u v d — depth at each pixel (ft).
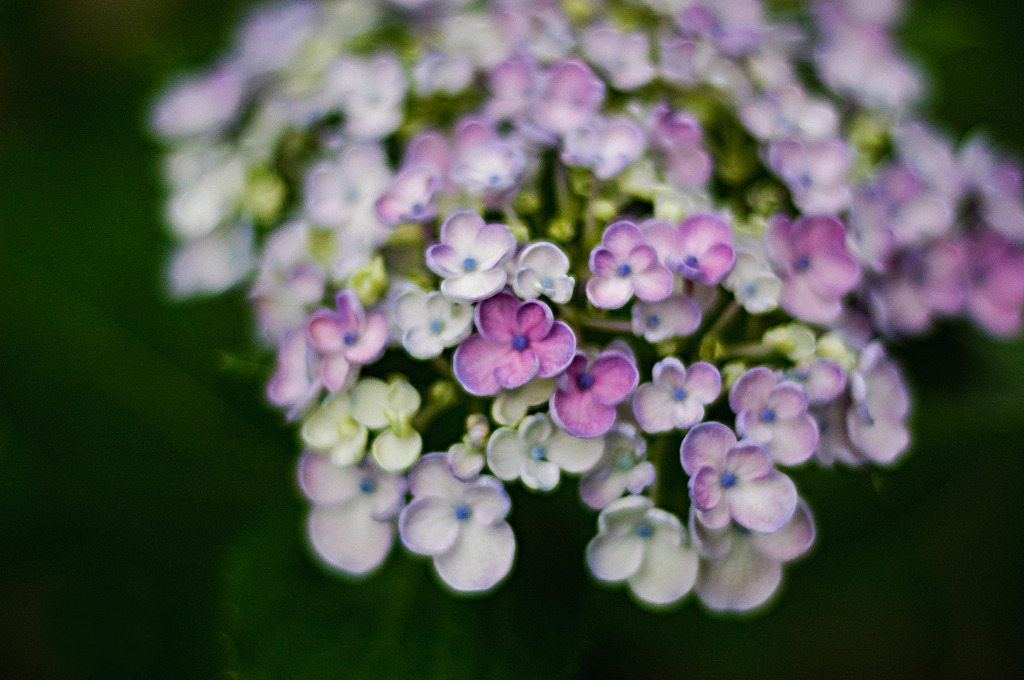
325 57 1.34
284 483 1.38
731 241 1.14
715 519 1.12
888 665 1.50
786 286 1.18
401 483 1.15
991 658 1.52
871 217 1.23
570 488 1.24
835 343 1.16
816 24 1.41
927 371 1.33
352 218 1.23
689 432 1.11
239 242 1.33
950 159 1.33
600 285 1.13
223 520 1.43
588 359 1.13
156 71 1.53
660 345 1.14
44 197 1.51
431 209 1.17
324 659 1.23
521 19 1.28
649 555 1.14
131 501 1.43
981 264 1.32
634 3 1.30
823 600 1.45
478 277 1.13
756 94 1.28
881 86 1.34
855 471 1.20
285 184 1.35
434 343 1.13
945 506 1.43
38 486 1.42
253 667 1.23
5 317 1.45
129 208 1.51
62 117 1.56
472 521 1.14
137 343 1.45
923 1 1.65
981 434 1.39
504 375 1.11
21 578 1.49
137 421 1.43
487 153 1.19
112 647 1.44
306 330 1.18
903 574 1.48
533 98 1.23
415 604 1.24
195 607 1.44
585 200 1.20
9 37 1.81
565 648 1.22
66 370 1.44
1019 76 1.63
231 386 1.43
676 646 1.42
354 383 1.16
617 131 1.19
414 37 1.35
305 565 1.26
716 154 1.26
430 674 1.22
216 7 1.81
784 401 1.13
